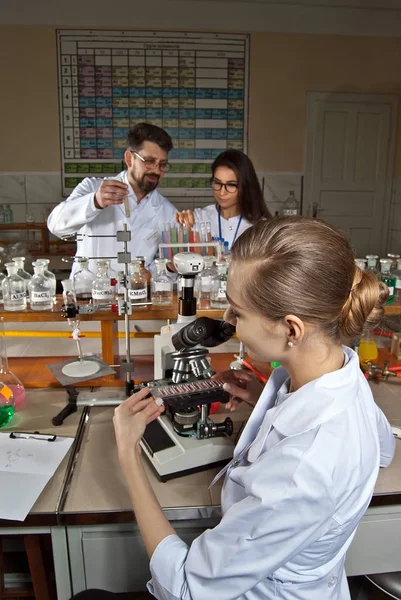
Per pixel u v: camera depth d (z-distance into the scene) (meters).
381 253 5.36
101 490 1.12
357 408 0.76
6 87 4.57
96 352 1.90
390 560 1.22
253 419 0.97
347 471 0.71
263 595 0.81
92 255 2.51
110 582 1.15
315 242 0.73
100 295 1.65
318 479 0.69
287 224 0.75
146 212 2.53
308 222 0.75
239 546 0.71
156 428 1.28
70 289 1.64
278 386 0.97
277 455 0.72
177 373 1.21
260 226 0.77
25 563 1.62
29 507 1.05
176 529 1.11
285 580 0.79
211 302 1.72
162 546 0.82
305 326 0.74
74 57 4.56
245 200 2.50
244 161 2.44
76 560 1.13
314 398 0.75
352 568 1.22
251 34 4.68
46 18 4.46
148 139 2.35
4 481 1.13
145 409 1.00
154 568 0.81
